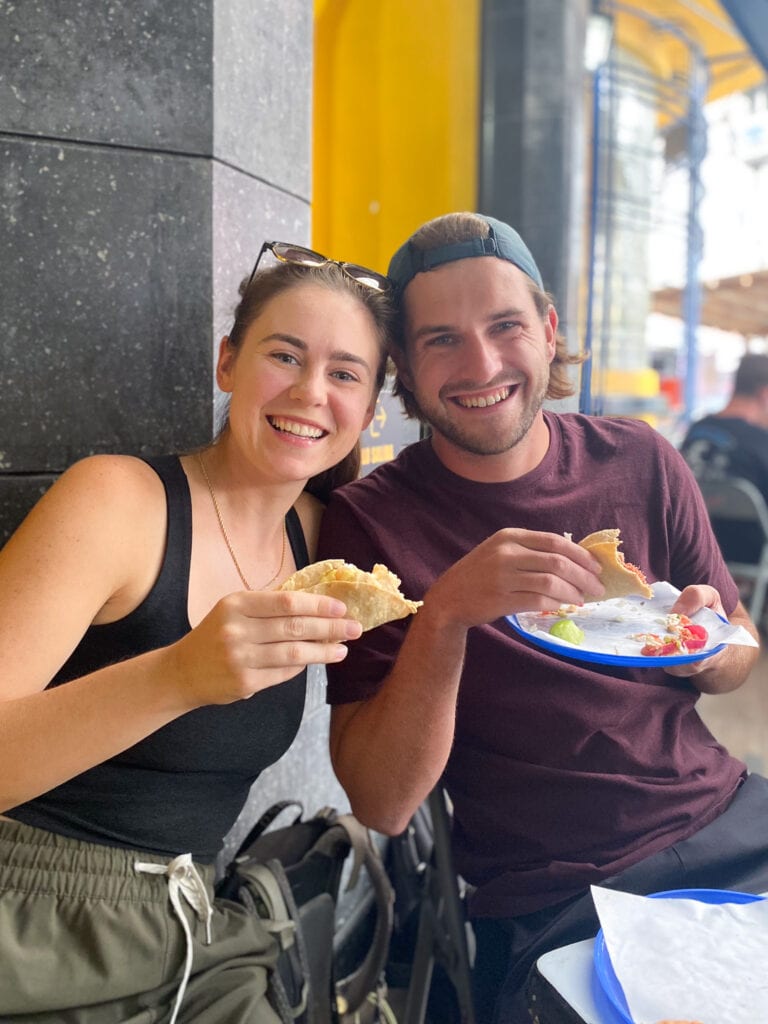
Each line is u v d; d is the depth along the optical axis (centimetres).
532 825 125
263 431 112
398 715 116
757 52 421
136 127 147
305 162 191
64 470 149
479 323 129
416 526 135
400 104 338
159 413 154
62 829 105
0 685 87
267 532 123
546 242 331
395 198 344
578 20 336
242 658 80
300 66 185
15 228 141
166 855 111
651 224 468
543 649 127
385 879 153
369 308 119
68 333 146
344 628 82
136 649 107
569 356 156
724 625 118
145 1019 102
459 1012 141
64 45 141
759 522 400
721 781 130
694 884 118
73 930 100
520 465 138
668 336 596
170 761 108
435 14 331
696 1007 77
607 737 125
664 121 518
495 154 337
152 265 150
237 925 114
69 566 96
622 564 110
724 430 414
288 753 183
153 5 145
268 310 113
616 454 143
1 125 138
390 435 186
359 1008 151
